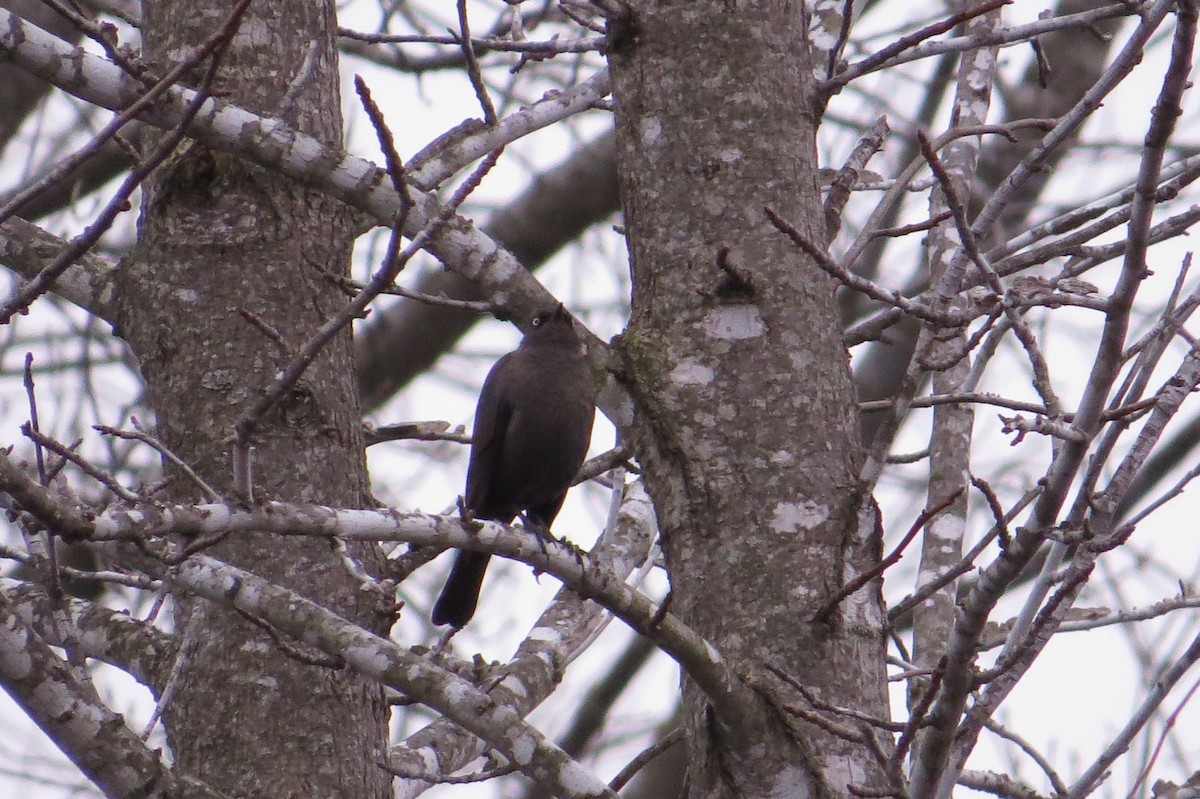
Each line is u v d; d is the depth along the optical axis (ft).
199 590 27.32
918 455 38.58
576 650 38.78
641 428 31.48
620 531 41.42
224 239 35.47
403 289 32.60
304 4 37.78
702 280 31.68
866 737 24.07
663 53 33.19
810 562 29.58
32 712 23.08
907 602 28.76
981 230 28.14
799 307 31.48
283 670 32.78
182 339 34.96
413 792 35.06
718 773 28.14
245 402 34.47
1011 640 27.17
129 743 23.63
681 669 30.07
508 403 38.78
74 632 33.60
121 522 21.79
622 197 33.81
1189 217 33.42
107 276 36.40
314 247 36.17
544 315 32.63
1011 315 26.32
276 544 33.65
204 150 35.76
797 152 32.76
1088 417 24.09
